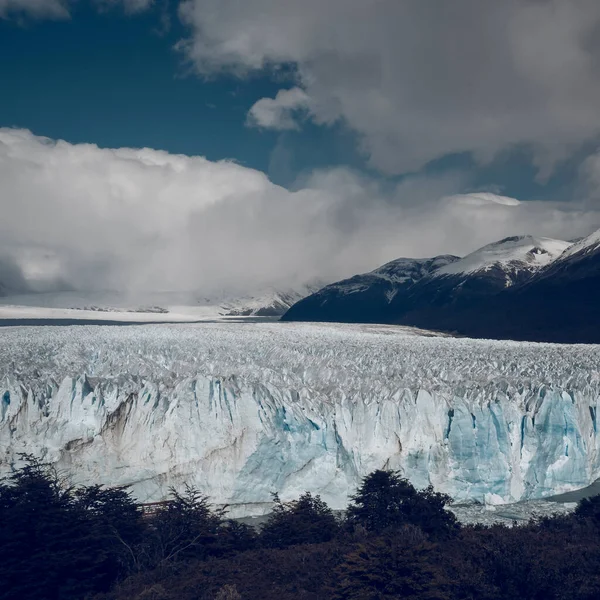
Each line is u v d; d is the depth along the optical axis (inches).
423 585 1046.4
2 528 1184.2
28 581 1115.9
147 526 1393.9
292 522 1432.1
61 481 1637.6
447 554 1267.2
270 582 1155.3
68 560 1155.3
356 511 1503.4
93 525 1263.5
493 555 1194.6
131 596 1114.1
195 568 1229.7
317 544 1342.3
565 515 1572.3
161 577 1196.5
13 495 1282.0
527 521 1621.6
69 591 1138.7
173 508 1438.2
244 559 1270.9
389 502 1497.3
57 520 1216.8
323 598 1082.7
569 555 1217.4
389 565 1080.8
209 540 1355.8
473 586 1106.7
